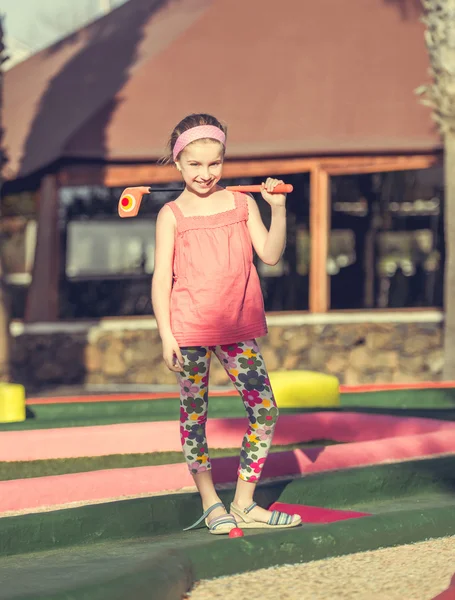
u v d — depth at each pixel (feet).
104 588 10.94
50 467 20.76
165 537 14.80
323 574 12.79
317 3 53.88
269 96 50.85
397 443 20.67
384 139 48.62
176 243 14.52
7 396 26.05
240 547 13.00
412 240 85.25
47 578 12.10
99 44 56.65
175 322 14.43
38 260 51.42
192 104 51.31
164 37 54.75
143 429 22.09
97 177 51.19
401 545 14.33
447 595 11.29
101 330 50.70
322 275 49.44
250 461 14.84
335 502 16.99
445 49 42.39
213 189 14.82
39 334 50.70
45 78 55.72
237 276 14.38
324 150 48.78
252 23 53.83
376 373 48.88
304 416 23.80
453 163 42.93
